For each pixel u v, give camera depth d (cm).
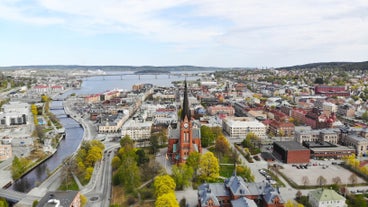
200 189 17662
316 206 17700
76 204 17100
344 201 17675
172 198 16050
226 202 17275
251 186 17300
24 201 18775
